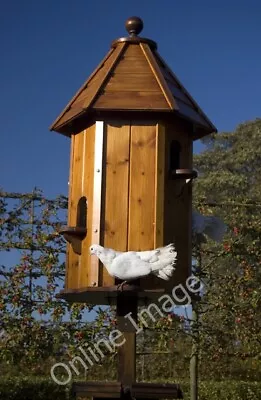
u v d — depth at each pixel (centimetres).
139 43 506
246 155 1526
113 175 483
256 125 1589
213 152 1586
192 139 513
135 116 486
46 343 641
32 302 644
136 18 513
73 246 492
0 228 652
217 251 691
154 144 484
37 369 730
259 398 741
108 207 481
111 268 464
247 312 668
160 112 484
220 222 528
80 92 514
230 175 1412
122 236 479
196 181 1403
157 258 465
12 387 711
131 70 495
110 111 482
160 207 480
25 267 646
